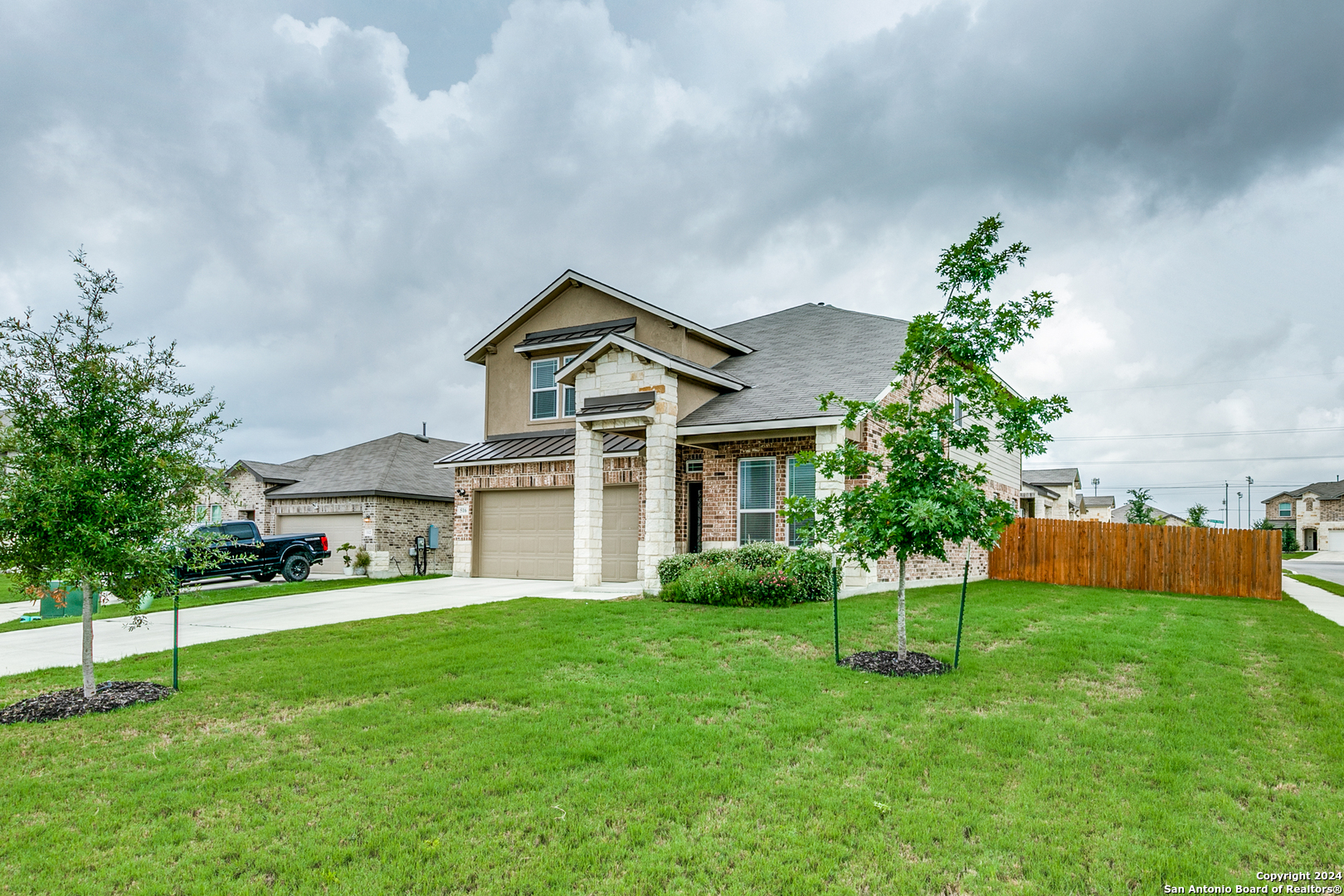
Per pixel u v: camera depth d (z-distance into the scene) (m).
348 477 24.55
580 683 6.98
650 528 13.99
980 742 5.31
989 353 7.61
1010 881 3.50
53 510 6.34
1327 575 29.70
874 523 7.47
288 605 14.16
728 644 8.68
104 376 6.73
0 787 4.73
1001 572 19.22
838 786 4.57
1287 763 4.97
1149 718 5.85
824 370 15.57
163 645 9.78
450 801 4.37
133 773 4.92
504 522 19.59
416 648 8.84
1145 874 3.54
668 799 4.39
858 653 7.96
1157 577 17.12
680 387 14.72
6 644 10.41
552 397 19.98
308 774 4.85
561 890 3.41
